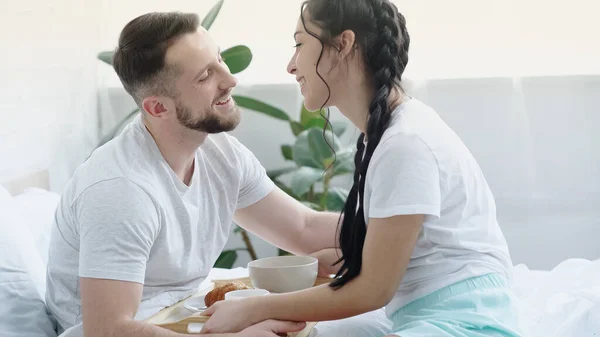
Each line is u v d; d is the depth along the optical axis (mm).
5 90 2150
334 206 2686
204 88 1449
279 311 1316
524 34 2732
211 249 1584
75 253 1465
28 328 1477
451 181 1311
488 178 2797
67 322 1496
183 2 2906
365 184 1331
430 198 1255
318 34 1366
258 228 1746
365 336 1389
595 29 2686
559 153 2742
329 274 1660
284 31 2906
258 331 1274
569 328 1448
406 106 1369
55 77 2463
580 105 2717
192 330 1317
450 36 2773
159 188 1429
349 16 1353
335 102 1414
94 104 2781
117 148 1432
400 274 1276
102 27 2818
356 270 1312
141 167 1413
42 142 2354
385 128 1329
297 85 2916
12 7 2211
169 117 1456
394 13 1401
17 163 2191
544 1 2709
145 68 1438
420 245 1318
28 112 2275
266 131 2984
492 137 2779
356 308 1287
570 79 2711
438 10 2770
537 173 2764
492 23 2748
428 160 1278
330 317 1307
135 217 1338
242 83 2945
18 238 1593
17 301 1498
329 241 1716
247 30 2926
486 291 1297
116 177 1363
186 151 1496
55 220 1492
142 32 1452
